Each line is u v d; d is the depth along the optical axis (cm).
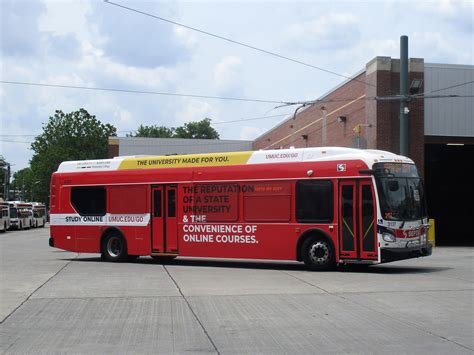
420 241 1608
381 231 1555
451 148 3875
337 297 1156
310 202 1661
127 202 1975
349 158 1617
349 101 3303
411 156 2939
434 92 2975
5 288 1306
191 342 777
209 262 2020
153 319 938
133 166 1981
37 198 10038
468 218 4753
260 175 1741
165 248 1891
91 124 9994
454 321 911
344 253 1606
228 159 1809
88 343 776
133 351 730
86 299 1145
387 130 2908
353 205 1599
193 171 1859
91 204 2050
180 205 1873
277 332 836
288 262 2016
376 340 782
